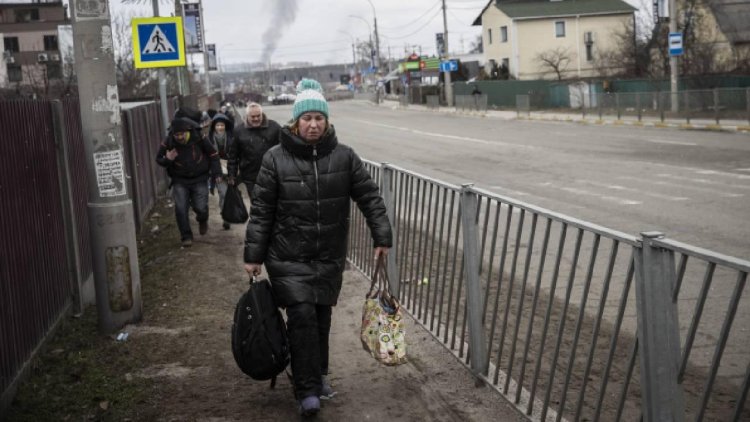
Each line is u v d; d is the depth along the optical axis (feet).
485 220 16.72
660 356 10.72
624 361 17.88
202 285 27.02
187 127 34.27
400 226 23.39
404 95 251.19
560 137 93.45
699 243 31.65
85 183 26.63
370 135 118.21
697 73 138.31
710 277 10.02
